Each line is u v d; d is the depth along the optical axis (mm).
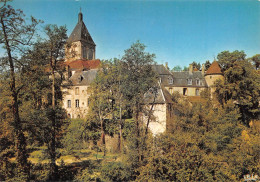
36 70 14922
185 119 22000
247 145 16812
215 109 28016
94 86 26750
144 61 16875
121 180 15258
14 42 13484
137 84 17031
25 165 14008
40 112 15516
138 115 19047
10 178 13016
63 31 15844
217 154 18797
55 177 14953
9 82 13773
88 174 15328
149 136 17219
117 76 22422
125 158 16625
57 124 17125
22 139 14195
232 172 14781
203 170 13781
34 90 16984
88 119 26469
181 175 13523
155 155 14789
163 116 22688
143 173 14516
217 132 20844
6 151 14062
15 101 14008
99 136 26453
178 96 27250
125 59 17141
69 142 23422
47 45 15164
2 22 12648
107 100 26547
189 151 14555
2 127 14164
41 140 15914
